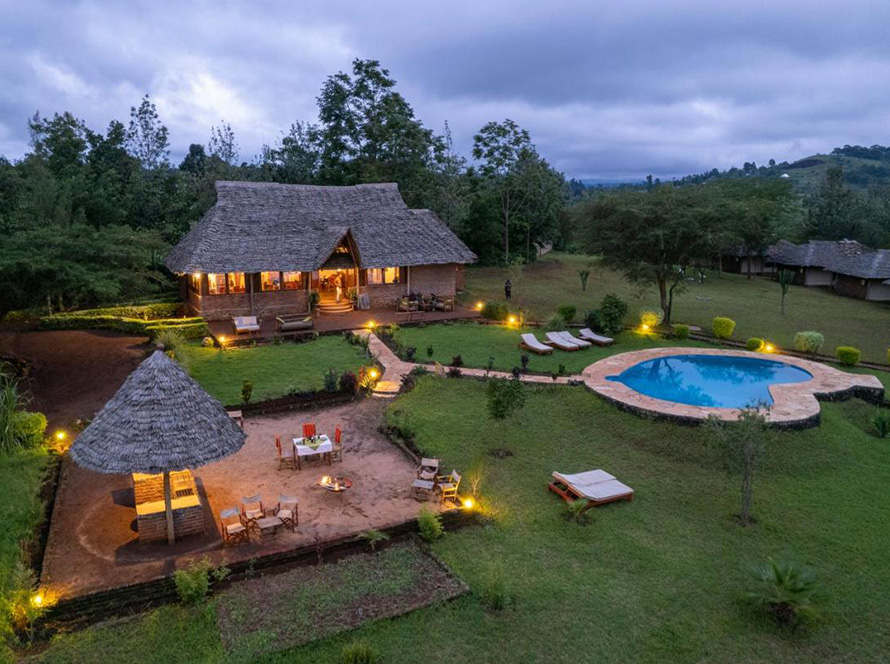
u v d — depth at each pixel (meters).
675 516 16.81
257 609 12.32
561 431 22.38
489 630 11.99
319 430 21.56
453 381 27.02
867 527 16.50
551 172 69.94
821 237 76.88
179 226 50.59
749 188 67.19
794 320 43.62
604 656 11.45
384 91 59.78
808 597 12.88
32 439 18.72
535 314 42.81
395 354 30.97
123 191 52.53
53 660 10.90
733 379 28.45
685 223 36.53
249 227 38.56
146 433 13.77
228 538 14.30
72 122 53.22
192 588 12.34
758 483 18.81
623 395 24.23
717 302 49.56
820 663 11.61
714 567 14.48
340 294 41.50
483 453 20.22
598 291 52.25
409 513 16.11
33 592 12.12
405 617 12.24
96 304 37.47
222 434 14.81
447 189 59.59
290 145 65.62
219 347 31.28
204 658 10.98
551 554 14.71
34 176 41.81
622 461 20.16
